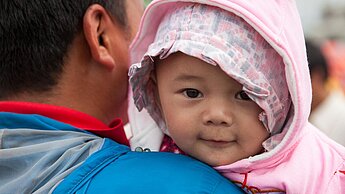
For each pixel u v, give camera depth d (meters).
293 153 1.56
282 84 1.49
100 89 1.69
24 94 1.60
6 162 1.48
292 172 1.52
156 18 1.62
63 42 1.60
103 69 1.69
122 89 1.76
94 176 1.42
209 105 1.48
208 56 1.40
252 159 1.49
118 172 1.42
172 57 1.50
